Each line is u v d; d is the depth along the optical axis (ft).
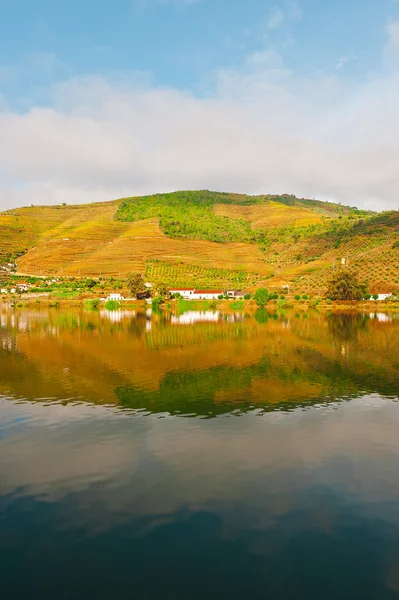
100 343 181.88
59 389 104.99
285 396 97.25
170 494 53.16
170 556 41.42
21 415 84.79
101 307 437.17
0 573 39.34
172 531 45.37
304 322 270.87
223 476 57.88
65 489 54.70
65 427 77.56
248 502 51.06
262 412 85.71
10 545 43.29
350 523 46.57
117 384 109.50
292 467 60.49
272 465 61.16
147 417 83.15
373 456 64.03
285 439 70.95
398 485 55.01
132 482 56.39
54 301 464.65
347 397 96.27
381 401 92.94
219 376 117.60
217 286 607.78
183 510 49.49
